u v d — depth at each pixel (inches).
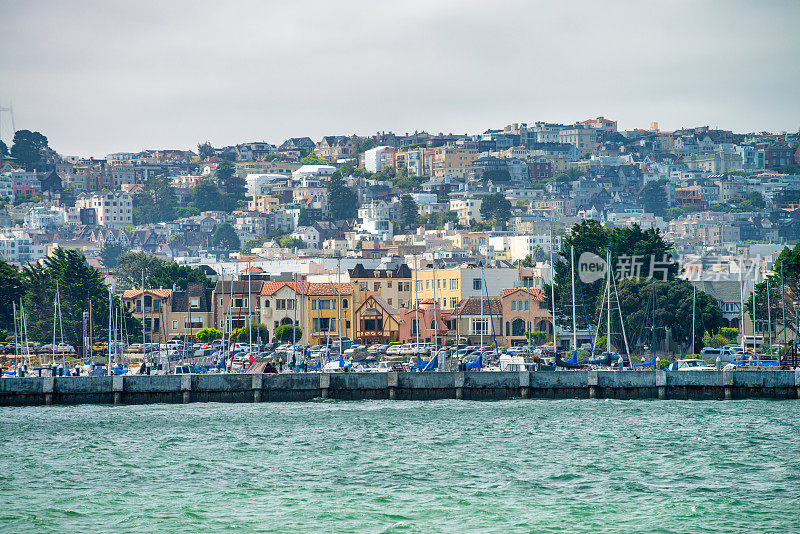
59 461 5767.7
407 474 5398.6
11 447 6171.3
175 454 5964.6
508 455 5861.2
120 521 4517.7
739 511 4626.0
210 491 5044.3
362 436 6501.0
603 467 5526.6
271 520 4520.2
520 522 4480.8
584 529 4382.4
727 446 6058.1
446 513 4618.6
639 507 4704.7
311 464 5669.3
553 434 6501.0
